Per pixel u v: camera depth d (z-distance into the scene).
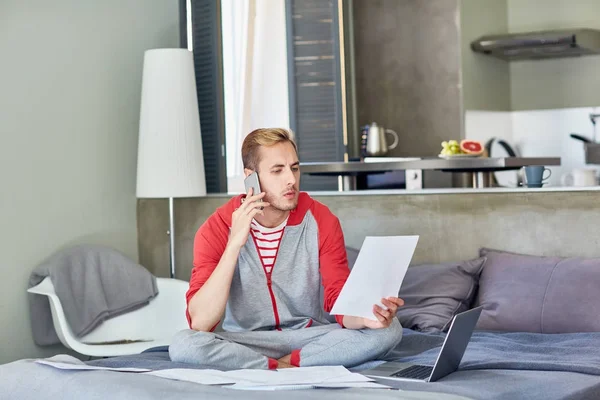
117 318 4.09
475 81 6.59
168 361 2.81
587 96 7.07
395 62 6.60
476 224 3.88
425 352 2.94
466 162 4.75
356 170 4.83
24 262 4.13
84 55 4.49
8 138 4.08
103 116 4.59
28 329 4.14
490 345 2.97
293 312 3.14
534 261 3.56
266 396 2.12
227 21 5.92
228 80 5.93
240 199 3.14
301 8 5.85
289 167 2.99
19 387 2.49
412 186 5.86
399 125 6.60
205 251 3.08
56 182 4.31
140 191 4.45
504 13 7.26
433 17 6.44
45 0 4.29
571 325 3.27
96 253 4.16
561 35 6.34
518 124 7.30
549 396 2.26
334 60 5.83
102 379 2.38
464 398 2.14
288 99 5.88
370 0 6.66
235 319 3.14
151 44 4.91
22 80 4.15
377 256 2.51
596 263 3.40
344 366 2.78
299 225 3.10
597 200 3.63
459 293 3.62
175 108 4.42
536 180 3.90
